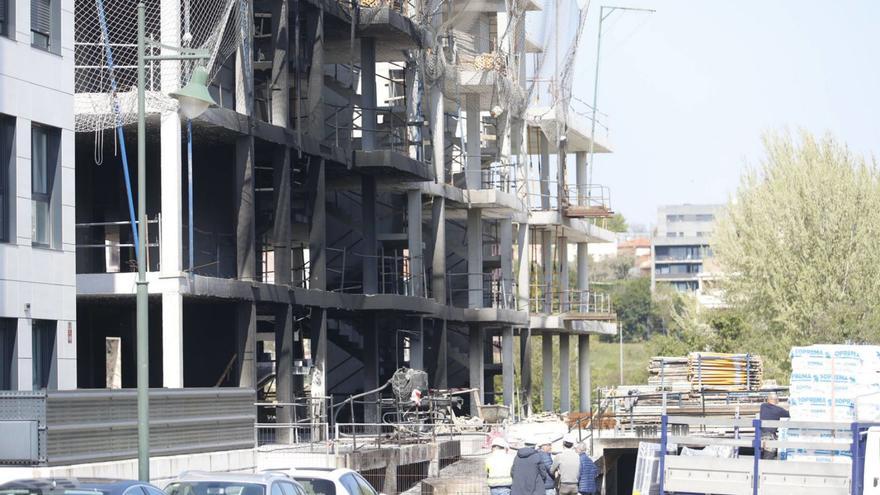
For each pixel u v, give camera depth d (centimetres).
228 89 7862
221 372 8144
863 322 14062
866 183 14588
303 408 8712
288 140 7931
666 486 4416
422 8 9962
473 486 6644
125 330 8175
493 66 11381
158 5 7125
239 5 7375
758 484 4325
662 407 8581
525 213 12644
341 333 10131
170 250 6962
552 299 13988
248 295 7481
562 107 12888
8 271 5847
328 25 9069
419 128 10056
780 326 14600
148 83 7075
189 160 6875
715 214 15400
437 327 10606
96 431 5272
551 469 5525
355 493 4575
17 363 5897
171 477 5681
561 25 12406
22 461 4909
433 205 10681
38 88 6066
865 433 4297
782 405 8962
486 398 13638
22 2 5991
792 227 14550
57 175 6194
